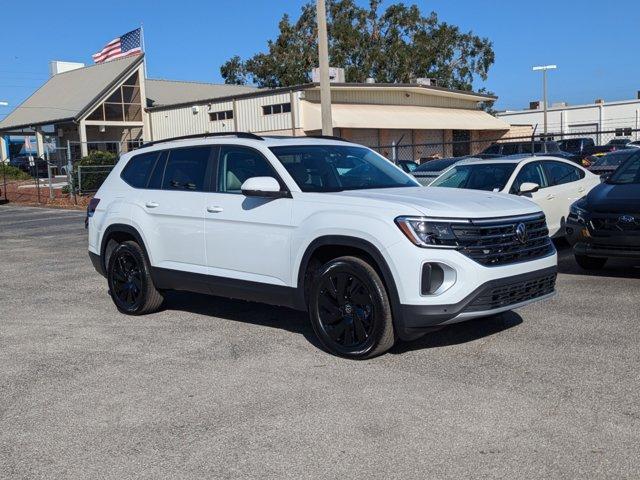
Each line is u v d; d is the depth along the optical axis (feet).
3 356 20.36
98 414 15.70
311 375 17.74
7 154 159.63
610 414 14.55
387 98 118.73
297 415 15.17
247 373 18.10
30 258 41.06
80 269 36.17
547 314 22.81
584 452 12.90
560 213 35.50
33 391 17.31
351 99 113.60
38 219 69.15
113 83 132.36
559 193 35.50
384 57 172.35
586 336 20.15
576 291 26.32
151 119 134.92
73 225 61.00
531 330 20.95
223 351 20.16
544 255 19.51
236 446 13.80
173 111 130.11
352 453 13.28
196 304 26.55
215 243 21.94
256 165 21.63
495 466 12.51
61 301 28.12
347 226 18.52
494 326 21.53
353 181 21.53
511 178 33.81
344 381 17.17
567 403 15.21
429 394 16.06
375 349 18.30
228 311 25.21
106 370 18.75
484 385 16.49
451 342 20.03
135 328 23.21
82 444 14.16
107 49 146.51
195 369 18.58
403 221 17.69
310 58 171.83
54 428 15.01
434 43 177.37
